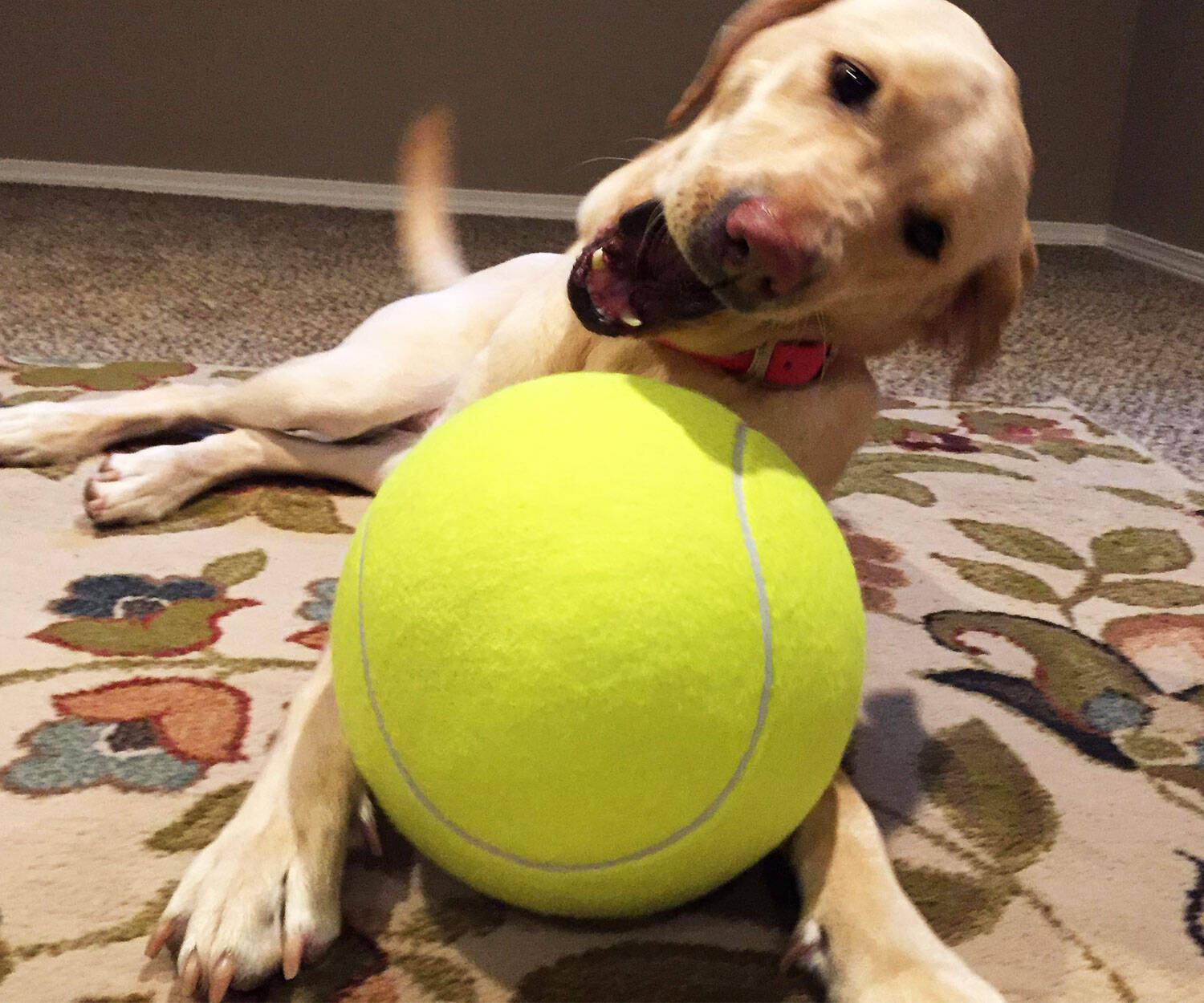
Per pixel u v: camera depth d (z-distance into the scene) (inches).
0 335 91.0
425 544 29.0
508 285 68.4
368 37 168.1
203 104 166.7
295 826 33.0
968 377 48.9
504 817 28.0
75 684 43.4
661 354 44.4
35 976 30.6
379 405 63.3
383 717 29.4
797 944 33.7
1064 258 183.8
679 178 38.6
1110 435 91.7
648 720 26.6
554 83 175.0
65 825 35.9
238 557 55.4
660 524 28.0
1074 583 64.0
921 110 38.9
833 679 30.0
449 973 32.3
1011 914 37.4
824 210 36.4
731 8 175.5
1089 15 188.2
